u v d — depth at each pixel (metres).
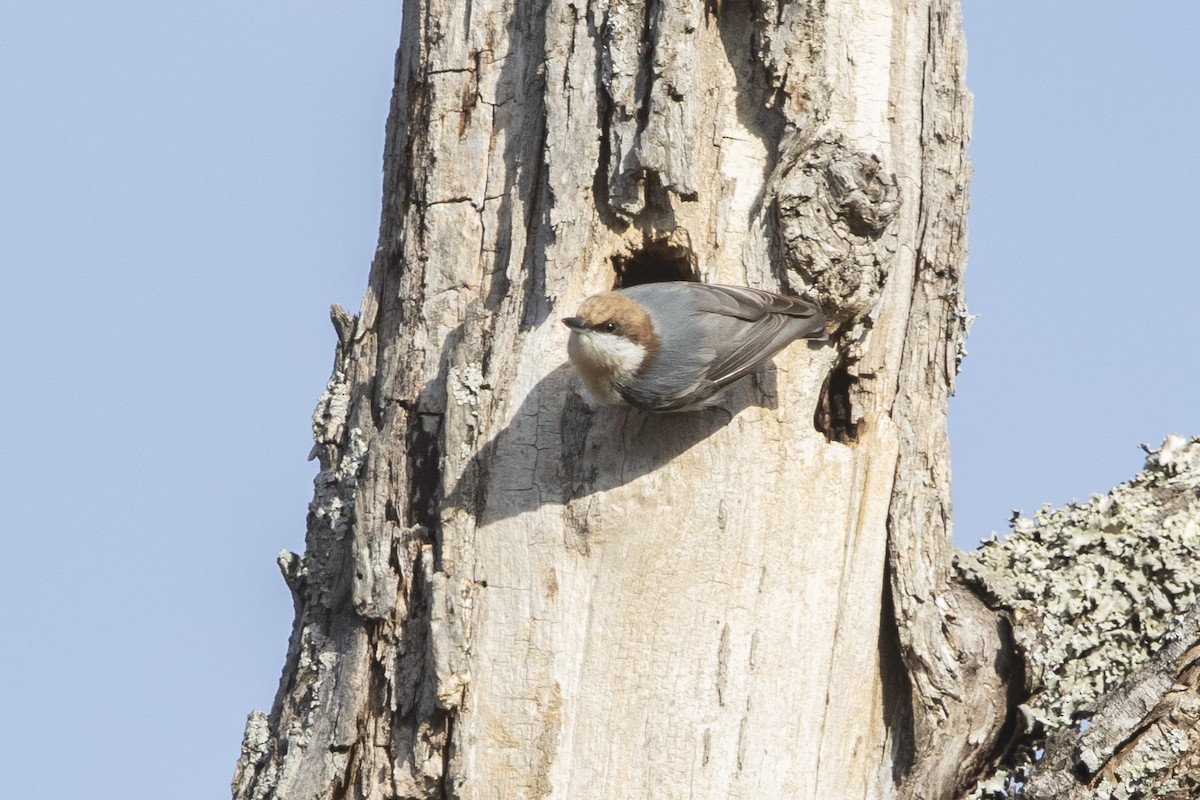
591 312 9.80
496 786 9.72
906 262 11.14
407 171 11.23
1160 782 10.38
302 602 11.16
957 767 10.98
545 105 10.56
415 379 10.65
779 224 10.49
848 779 10.29
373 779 10.04
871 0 11.17
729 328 9.98
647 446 10.20
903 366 11.29
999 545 11.51
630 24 10.48
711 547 10.06
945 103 11.45
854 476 10.68
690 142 10.40
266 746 10.77
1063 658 11.01
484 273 10.77
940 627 10.92
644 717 9.77
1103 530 11.48
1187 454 11.81
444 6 11.10
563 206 10.44
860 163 10.34
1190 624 10.54
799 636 10.10
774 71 10.54
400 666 10.16
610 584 9.97
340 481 10.97
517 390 10.31
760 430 10.36
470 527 10.11
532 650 9.88
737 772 9.75
